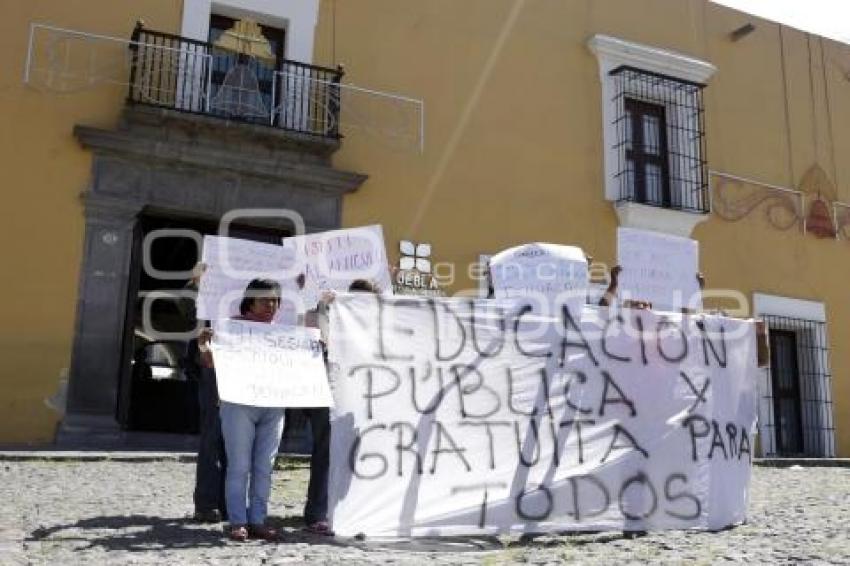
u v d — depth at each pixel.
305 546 4.13
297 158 9.94
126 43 9.51
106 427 8.78
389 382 4.64
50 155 9.05
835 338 13.50
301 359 4.44
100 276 9.04
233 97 9.80
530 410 4.86
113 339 8.98
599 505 4.82
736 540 4.59
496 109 11.48
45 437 8.59
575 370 5.03
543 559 3.98
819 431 13.04
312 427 4.76
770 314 12.95
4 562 3.55
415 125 10.88
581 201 11.76
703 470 5.14
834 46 14.77
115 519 4.79
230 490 4.26
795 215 13.56
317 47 10.55
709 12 13.54
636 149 12.50
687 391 5.27
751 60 13.77
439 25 11.36
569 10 12.33
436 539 4.53
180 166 9.46
